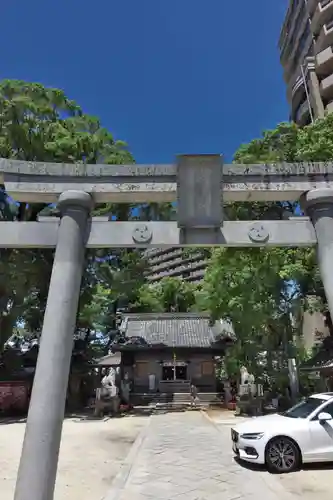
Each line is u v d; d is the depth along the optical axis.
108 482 8.08
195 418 20.22
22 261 20.17
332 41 38.25
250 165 6.48
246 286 17.91
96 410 21.20
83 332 30.83
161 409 25.42
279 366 23.03
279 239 6.19
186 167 6.21
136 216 23.17
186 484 7.79
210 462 9.70
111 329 36.00
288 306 19.94
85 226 6.12
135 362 32.78
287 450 8.46
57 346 5.29
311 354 25.98
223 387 30.34
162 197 6.53
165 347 31.30
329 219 6.07
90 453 11.12
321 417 8.65
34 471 4.71
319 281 17.22
